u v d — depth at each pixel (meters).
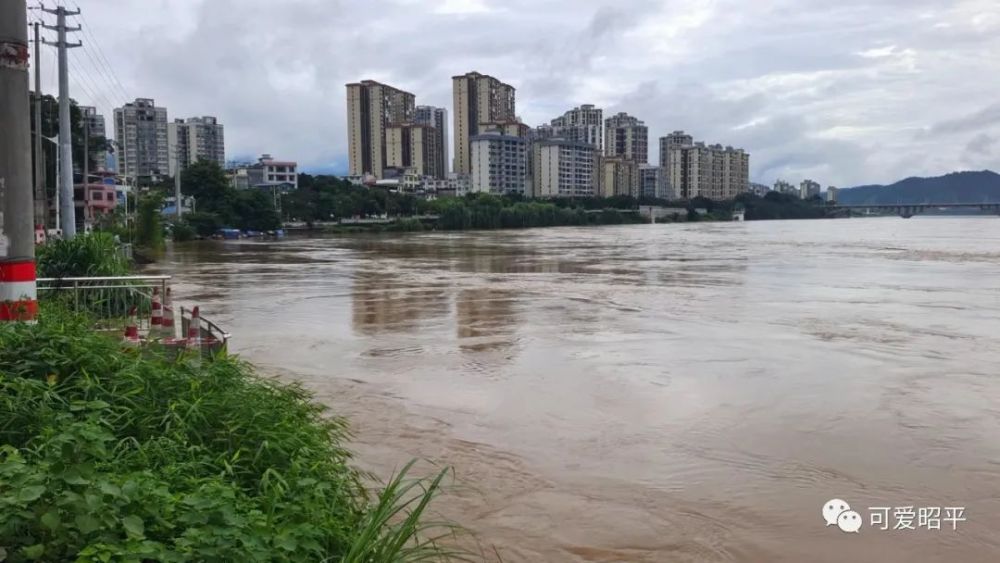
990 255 43.38
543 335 15.96
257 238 83.62
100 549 3.31
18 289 7.63
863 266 35.69
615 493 7.11
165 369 6.77
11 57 7.49
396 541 4.21
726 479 7.47
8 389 5.72
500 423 9.37
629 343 14.92
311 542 4.00
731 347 14.43
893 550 5.99
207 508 3.90
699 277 30.31
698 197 177.12
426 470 7.67
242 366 8.00
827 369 12.42
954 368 12.48
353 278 31.20
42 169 25.84
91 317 12.34
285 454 5.54
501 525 6.39
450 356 13.76
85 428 4.60
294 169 139.88
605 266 36.94
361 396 10.76
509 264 39.03
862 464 7.89
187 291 26.19
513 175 160.12
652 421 9.45
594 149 171.50
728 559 5.86
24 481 3.58
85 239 18.98
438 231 106.75
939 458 8.07
